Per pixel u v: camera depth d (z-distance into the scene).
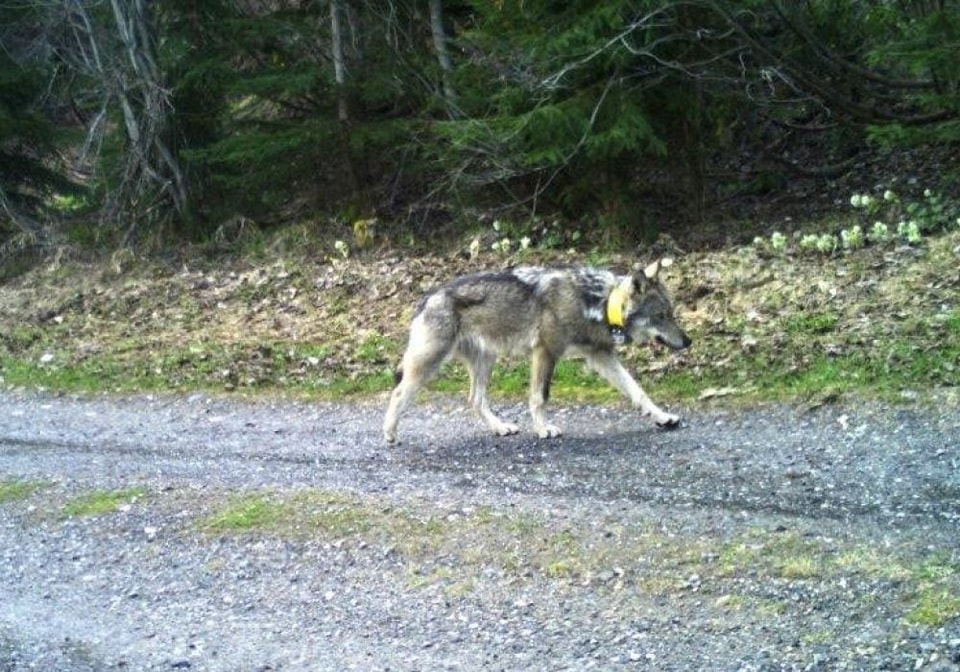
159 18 18.61
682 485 7.93
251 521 7.94
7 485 9.43
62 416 12.06
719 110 14.70
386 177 18.34
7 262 19.91
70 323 15.72
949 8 12.79
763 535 6.78
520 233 15.59
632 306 9.24
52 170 21.78
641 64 14.09
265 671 5.93
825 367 9.84
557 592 6.42
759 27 14.00
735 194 16.06
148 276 17.28
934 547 6.37
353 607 6.57
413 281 14.49
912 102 13.88
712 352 10.67
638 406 9.45
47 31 19.94
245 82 16.66
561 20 13.93
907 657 5.26
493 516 7.55
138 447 10.52
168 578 7.27
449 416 10.52
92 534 8.13
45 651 6.40
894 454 8.04
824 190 15.40
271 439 10.38
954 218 12.70
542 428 9.50
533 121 13.65
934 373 9.29
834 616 5.74
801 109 15.18
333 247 16.78
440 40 17.06
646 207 15.77
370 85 16.86
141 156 18.70
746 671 5.37
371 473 8.89
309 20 17.80
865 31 13.95
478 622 6.21
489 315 9.42
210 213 18.81
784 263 12.23
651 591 6.28
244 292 15.52
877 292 11.03
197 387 12.57
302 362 12.66
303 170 17.67
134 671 6.06
